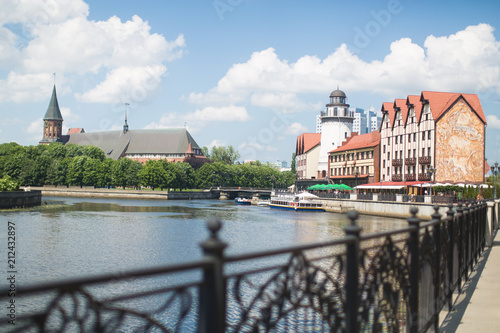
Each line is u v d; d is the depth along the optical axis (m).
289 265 4.36
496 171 53.81
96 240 42.34
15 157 150.62
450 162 69.88
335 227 56.00
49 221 58.12
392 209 66.44
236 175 170.00
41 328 2.63
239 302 3.73
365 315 5.61
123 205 98.50
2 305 19.17
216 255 3.32
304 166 134.38
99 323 2.95
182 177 157.62
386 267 6.23
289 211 89.31
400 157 81.31
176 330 3.31
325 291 4.96
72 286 2.66
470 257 15.13
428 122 71.69
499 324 9.23
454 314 10.04
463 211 13.11
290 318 12.34
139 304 20.27
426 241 8.09
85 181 150.62
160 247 38.97
